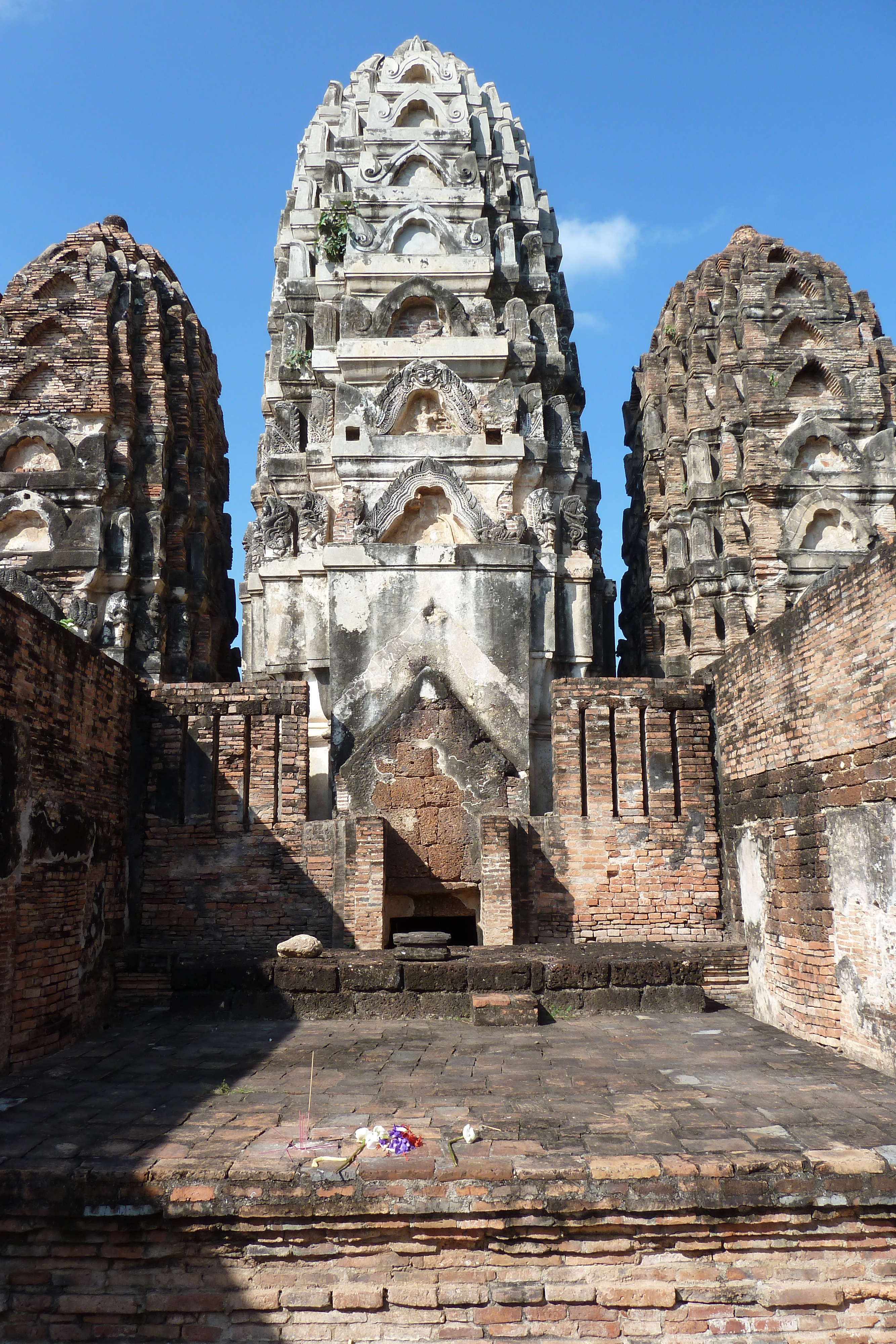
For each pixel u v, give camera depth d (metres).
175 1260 6.41
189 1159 6.62
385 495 17.19
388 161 19.70
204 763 14.32
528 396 18.20
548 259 21.27
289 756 14.38
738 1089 8.23
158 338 18.92
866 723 9.20
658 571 21.36
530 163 21.75
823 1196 6.32
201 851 14.09
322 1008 11.69
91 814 12.29
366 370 18.20
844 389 18.89
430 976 11.69
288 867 14.07
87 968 11.79
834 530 18.50
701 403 20.22
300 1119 7.51
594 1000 11.76
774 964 11.47
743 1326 6.27
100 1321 6.34
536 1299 6.29
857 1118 7.35
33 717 10.45
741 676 12.86
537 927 13.82
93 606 16.78
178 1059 9.77
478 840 14.47
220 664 20.94
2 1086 8.75
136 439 18.39
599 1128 7.17
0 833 9.48
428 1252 6.36
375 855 13.60
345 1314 6.30
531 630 17.05
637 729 14.32
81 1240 6.42
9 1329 6.32
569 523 17.78
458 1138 6.96
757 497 18.50
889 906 8.74
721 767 13.95
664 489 21.52
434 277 18.81
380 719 16.12
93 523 17.16
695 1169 6.38
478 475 17.59
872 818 9.08
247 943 13.88
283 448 18.94
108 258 19.11
